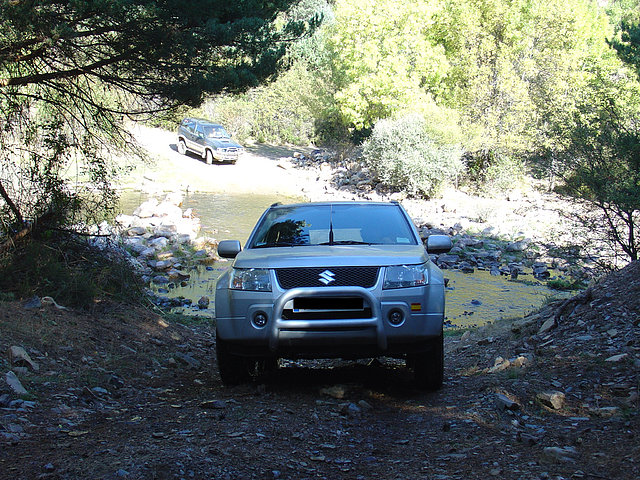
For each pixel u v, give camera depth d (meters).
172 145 40.69
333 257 5.51
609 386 5.14
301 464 3.86
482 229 22.34
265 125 49.84
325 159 40.78
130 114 9.91
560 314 7.66
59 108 9.66
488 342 8.34
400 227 6.50
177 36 8.03
